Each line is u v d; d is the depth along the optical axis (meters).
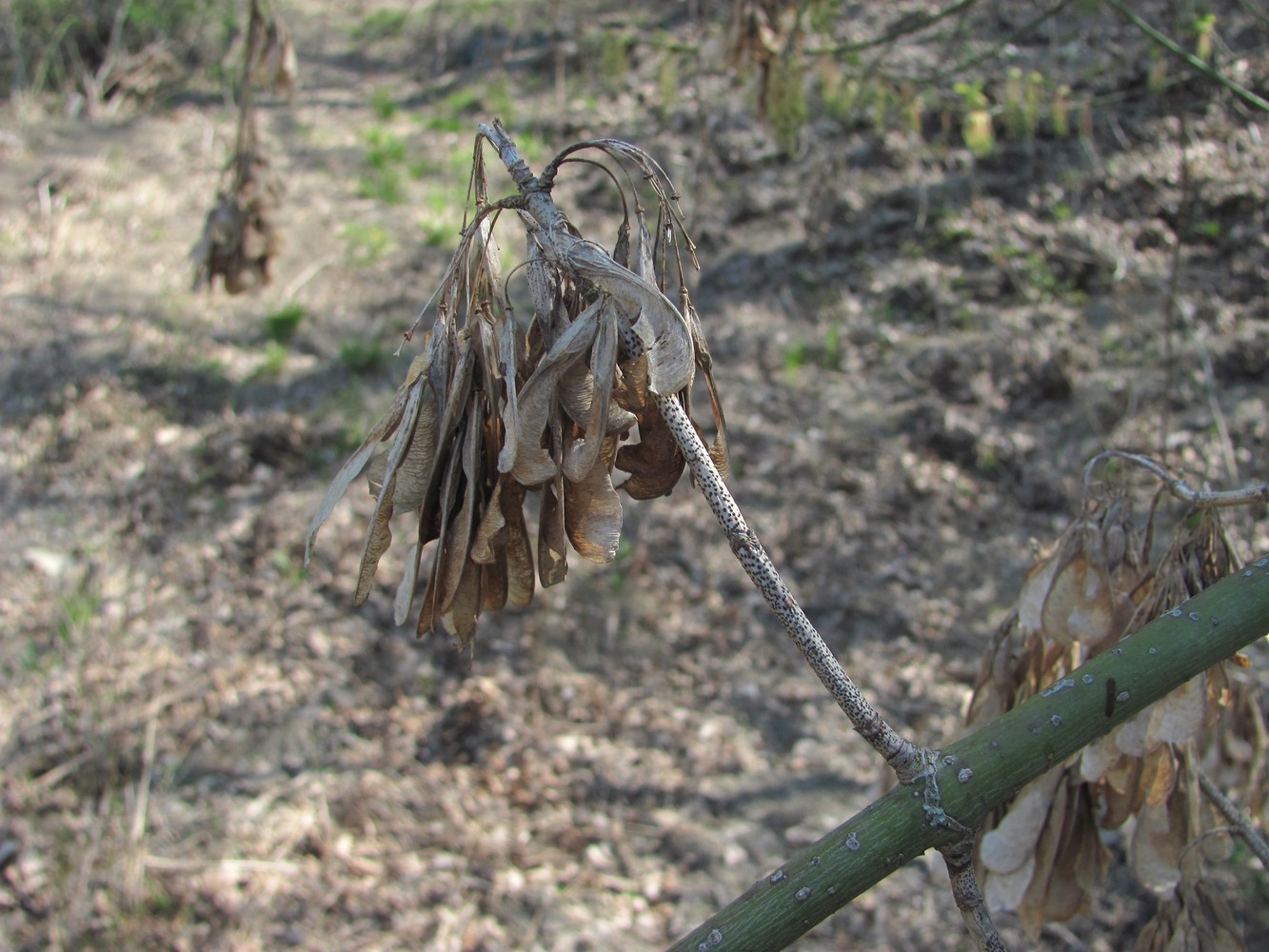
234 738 4.89
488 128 1.29
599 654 5.34
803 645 1.19
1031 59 8.43
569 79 9.85
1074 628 1.74
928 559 5.76
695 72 6.67
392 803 4.66
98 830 4.47
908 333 7.11
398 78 10.56
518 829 4.60
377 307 7.48
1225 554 1.68
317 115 9.84
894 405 6.59
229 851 4.46
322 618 5.41
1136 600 1.74
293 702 5.05
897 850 1.24
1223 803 1.88
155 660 5.18
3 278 7.55
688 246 1.33
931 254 7.60
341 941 4.18
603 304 1.20
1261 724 2.18
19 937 4.14
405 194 8.62
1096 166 7.89
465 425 1.28
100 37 10.59
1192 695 1.66
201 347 7.04
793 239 7.85
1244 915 4.12
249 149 4.57
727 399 6.70
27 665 5.12
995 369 6.71
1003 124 8.15
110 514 5.94
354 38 11.40
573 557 5.78
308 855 4.47
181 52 10.70
